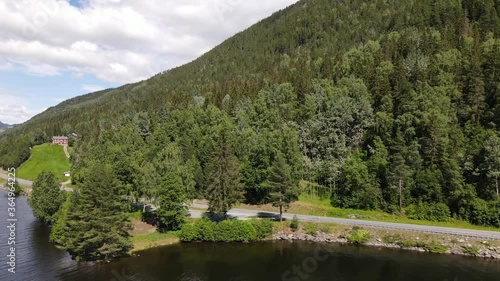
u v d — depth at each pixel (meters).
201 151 95.38
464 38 110.19
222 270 49.16
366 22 189.00
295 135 82.94
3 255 54.22
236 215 75.38
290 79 129.88
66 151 191.62
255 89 133.38
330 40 192.25
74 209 52.88
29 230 69.12
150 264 51.38
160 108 142.38
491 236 57.03
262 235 65.06
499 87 78.88
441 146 74.19
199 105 132.75
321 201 82.50
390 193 75.31
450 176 70.88
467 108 82.31
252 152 88.31
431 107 80.62
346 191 80.69
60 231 58.28
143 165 76.56
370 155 86.25
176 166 73.06
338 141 88.88
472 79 82.69
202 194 87.00
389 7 193.75
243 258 54.47
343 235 63.72
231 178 69.38
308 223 68.19
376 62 113.62
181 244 61.62
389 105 88.31
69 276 46.22
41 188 72.25
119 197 55.91
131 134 111.12
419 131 81.69
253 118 105.38
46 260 52.31
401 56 110.62
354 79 103.81
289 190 68.88
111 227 52.09
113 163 73.31
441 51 105.31
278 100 108.75
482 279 45.47
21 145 174.25
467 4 138.25
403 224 66.06
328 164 85.88
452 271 48.44
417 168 75.75
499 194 67.88
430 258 54.19
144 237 62.44
